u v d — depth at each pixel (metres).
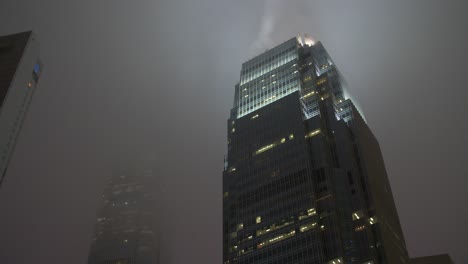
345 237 162.88
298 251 164.75
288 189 182.62
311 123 199.38
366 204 174.25
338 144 192.50
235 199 198.62
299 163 186.62
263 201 186.62
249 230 182.50
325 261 157.88
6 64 153.25
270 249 172.12
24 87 154.38
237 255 179.38
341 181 178.50
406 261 184.88
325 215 168.75
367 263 156.25
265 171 195.12
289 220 174.12
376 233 165.88
